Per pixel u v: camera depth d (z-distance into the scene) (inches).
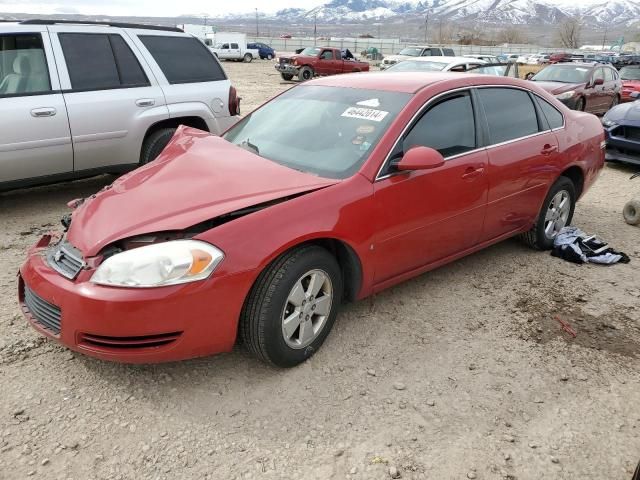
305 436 108.6
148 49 244.8
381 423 112.7
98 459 101.3
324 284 129.0
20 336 137.4
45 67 215.2
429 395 121.5
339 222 125.7
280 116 165.0
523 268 187.6
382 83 159.8
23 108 205.6
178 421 111.1
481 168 159.9
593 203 275.0
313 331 129.6
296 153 145.9
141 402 115.9
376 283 142.5
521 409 118.6
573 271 186.9
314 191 125.6
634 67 693.9
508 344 142.1
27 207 234.1
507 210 175.2
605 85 568.7
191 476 98.6
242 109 581.0
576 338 146.1
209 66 267.3
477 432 111.4
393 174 137.3
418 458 104.3
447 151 151.9
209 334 112.7
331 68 1097.4
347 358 133.1
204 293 108.9
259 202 118.0
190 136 166.7
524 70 1603.1
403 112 143.3
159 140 245.3
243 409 115.0
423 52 978.7
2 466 98.7
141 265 106.4
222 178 128.5
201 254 108.3
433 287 171.0
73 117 217.8
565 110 201.2
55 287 112.0
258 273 113.8
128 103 232.8
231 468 100.6
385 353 135.8
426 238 150.0
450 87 156.3
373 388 123.0
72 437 106.0
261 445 106.0
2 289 160.6
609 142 342.6
